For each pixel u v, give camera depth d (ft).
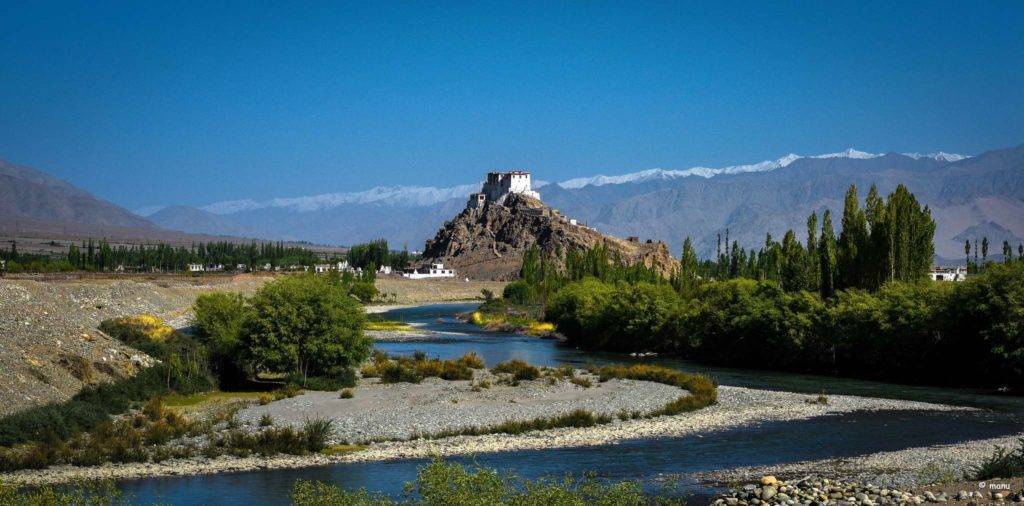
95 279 526.57
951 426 212.43
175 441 184.65
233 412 214.90
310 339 269.85
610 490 125.18
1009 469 139.64
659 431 205.16
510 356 402.11
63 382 208.44
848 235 381.19
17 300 251.60
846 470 159.33
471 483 113.29
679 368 363.97
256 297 280.31
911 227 366.43
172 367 248.73
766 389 289.94
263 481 154.81
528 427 205.36
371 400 239.50
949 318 307.58
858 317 334.85
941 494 125.49
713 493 145.07
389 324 595.06
